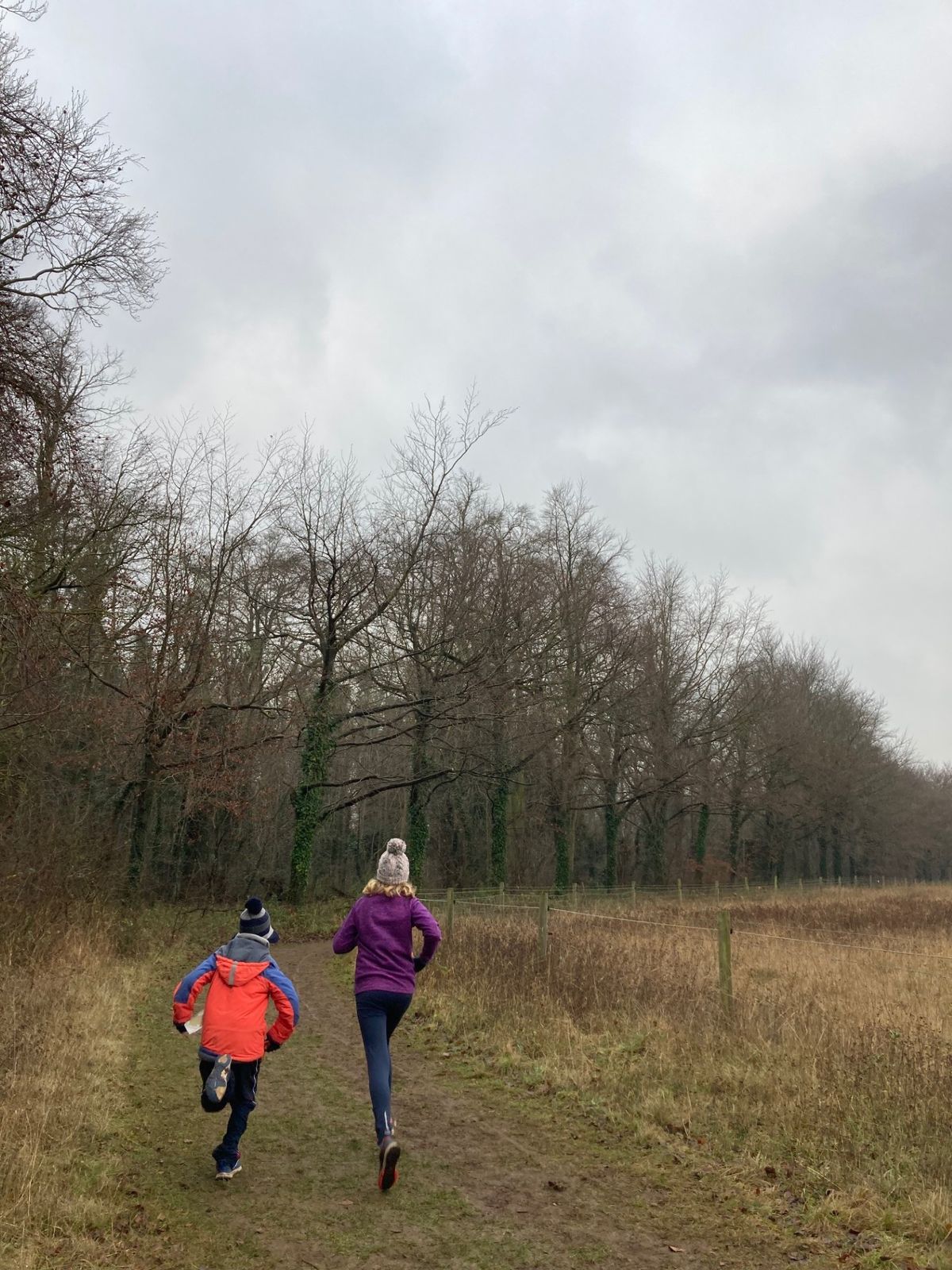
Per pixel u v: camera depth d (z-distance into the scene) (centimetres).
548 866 4894
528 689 3288
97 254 1346
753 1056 798
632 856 5200
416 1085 773
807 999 1042
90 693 1808
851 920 2361
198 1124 643
